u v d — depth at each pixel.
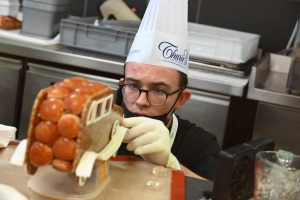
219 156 0.67
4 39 2.06
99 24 2.17
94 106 0.59
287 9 2.29
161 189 0.71
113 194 0.67
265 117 1.81
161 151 0.83
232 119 2.20
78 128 0.57
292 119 1.78
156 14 1.08
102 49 2.02
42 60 2.01
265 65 2.17
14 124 2.03
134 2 2.47
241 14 2.35
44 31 2.11
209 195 0.71
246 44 1.91
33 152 0.59
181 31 1.11
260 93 1.80
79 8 2.54
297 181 0.66
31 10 2.10
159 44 1.06
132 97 1.08
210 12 2.39
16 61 2.00
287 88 1.83
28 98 1.99
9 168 0.71
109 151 0.68
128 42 1.98
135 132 0.82
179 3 1.11
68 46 2.10
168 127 1.19
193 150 1.24
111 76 1.98
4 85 2.01
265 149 0.76
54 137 0.58
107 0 2.49
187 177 0.78
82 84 0.64
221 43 1.93
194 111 1.86
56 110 0.58
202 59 1.98
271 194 0.67
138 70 1.06
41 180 0.66
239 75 1.93
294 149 1.80
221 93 1.84
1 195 0.58
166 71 1.06
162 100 1.07
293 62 1.79
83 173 0.58
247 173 0.72
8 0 2.26
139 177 0.74
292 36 2.27
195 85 1.84
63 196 0.64
